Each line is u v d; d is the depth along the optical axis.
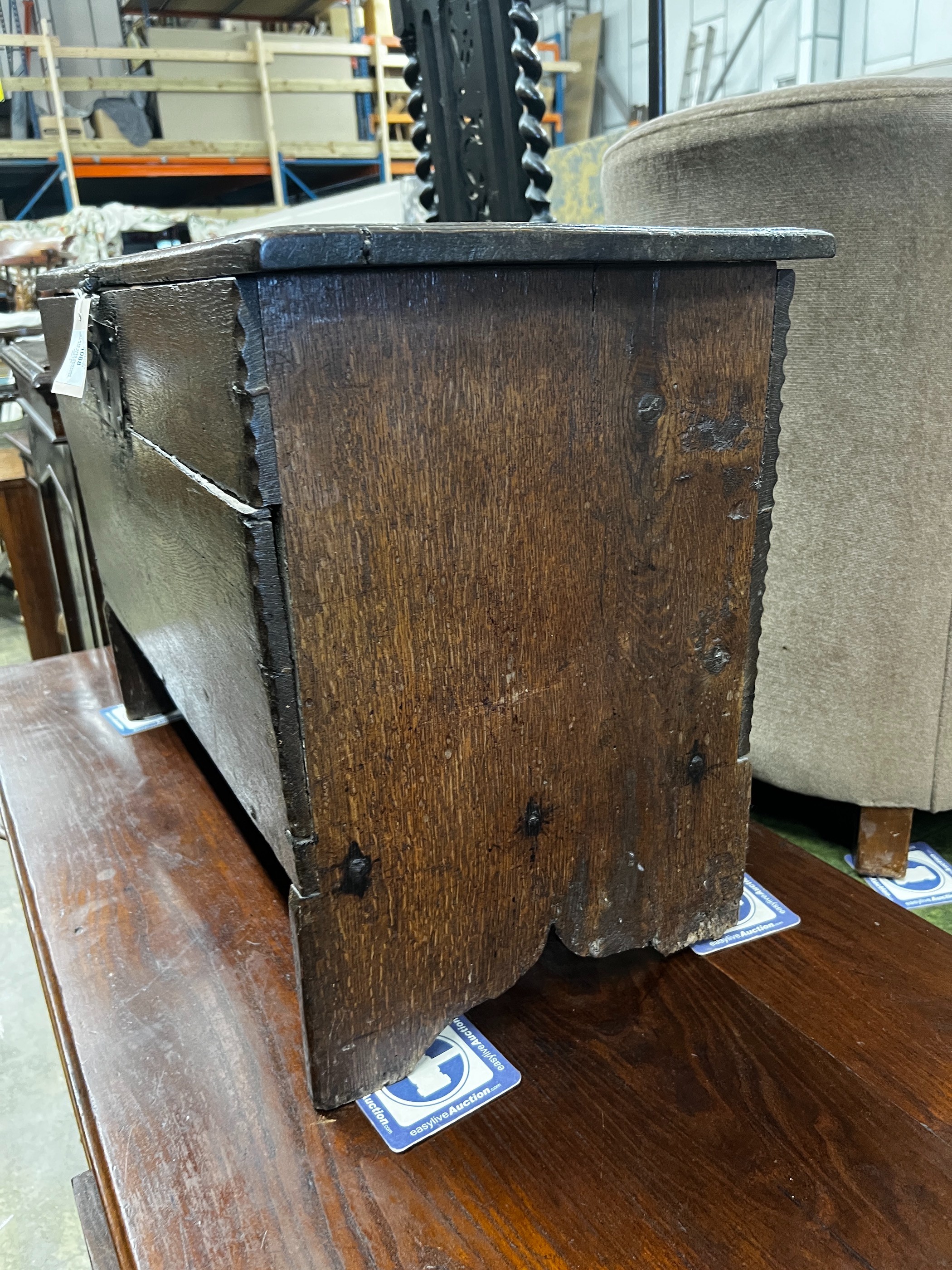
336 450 0.56
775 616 1.16
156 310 0.67
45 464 1.76
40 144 3.72
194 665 0.82
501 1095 0.73
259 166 4.12
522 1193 0.65
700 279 0.66
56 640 2.25
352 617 0.60
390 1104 0.72
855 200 0.97
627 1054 0.77
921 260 0.96
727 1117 0.71
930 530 1.05
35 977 1.44
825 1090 0.74
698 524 0.73
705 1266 0.60
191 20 4.71
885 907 0.97
